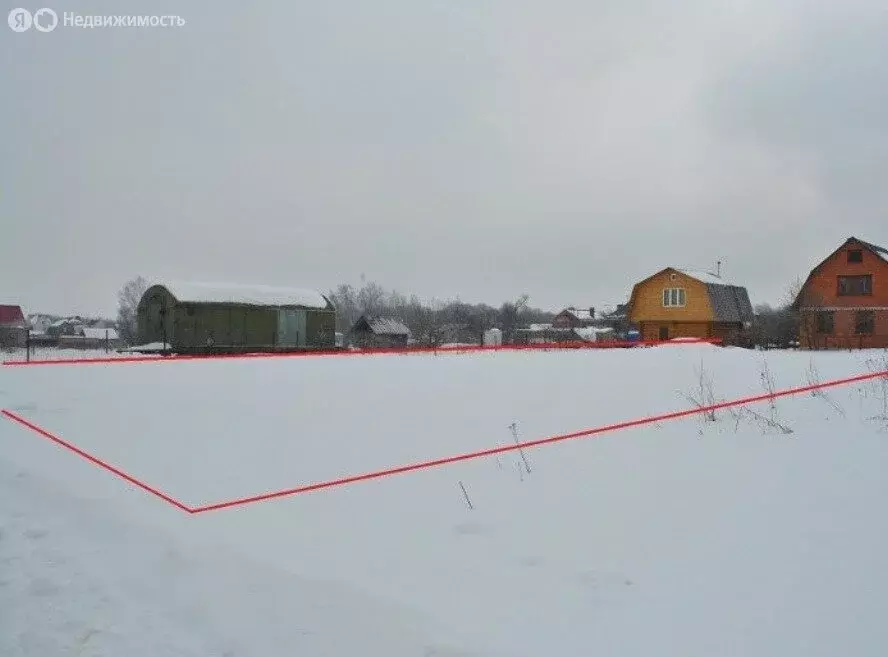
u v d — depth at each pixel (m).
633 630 3.93
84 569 5.45
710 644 3.72
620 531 5.35
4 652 4.25
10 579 5.31
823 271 42.75
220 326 31.03
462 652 3.85
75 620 4.64
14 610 4.81
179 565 5.38
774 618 3.88
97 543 5.98
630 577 4.57
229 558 5.42
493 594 4.53
